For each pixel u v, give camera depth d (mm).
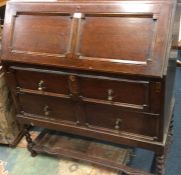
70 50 1414
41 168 1916
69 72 1456
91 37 1373
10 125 2043
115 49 1317
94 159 1738
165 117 1409
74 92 1510
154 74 1219
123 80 1327
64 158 1963
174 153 1907
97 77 1386
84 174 1812
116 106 1433
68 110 1625
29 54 1519
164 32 1215
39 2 1514
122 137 1522
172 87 1593
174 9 1221
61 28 1448
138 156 1912
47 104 1678
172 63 1408
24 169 1928
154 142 1443
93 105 1510
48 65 1470
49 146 1915
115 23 1325
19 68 1599
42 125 1782
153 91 1285
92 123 1594
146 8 1259
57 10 1457
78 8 1405
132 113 1419
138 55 1266
